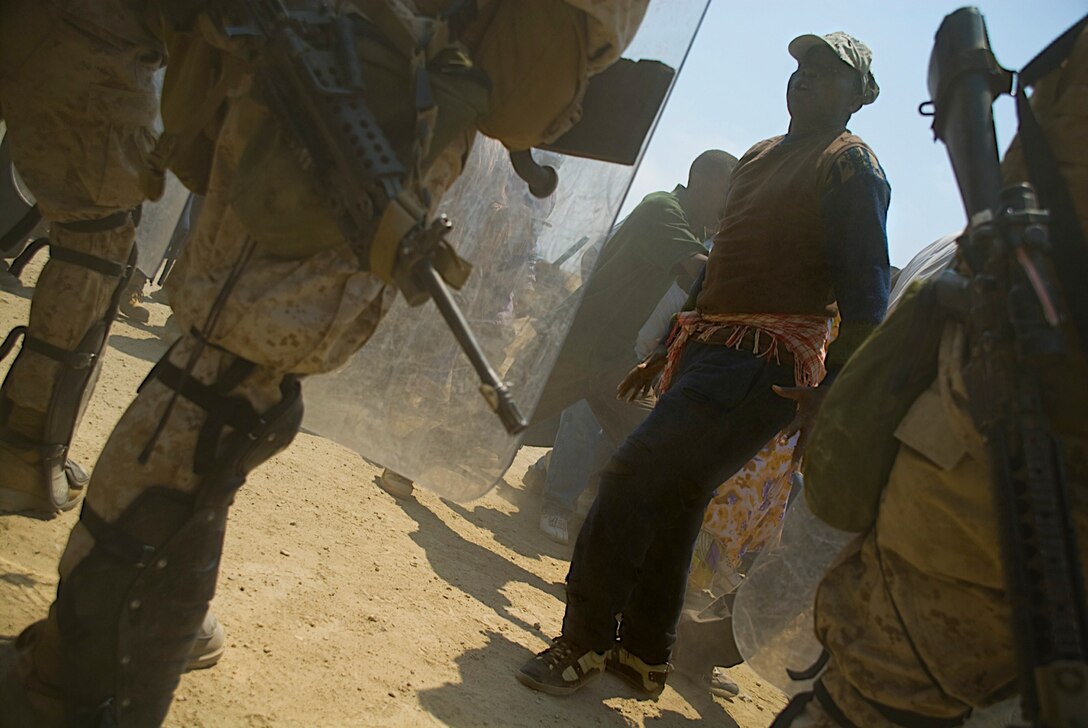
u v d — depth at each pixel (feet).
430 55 5.83
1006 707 7.01
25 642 6.22
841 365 9.76
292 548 10.55
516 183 8.48
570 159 8.43
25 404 8.53
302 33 5.57
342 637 8.86
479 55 6.29
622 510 9.70
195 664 7.30
